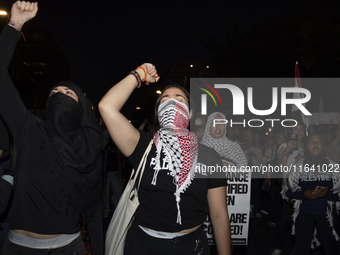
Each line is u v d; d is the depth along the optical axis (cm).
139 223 191
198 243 191
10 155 292
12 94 221
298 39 1583
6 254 209
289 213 411
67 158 209
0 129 252
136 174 190
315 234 380
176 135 197
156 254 183
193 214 190
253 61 1723
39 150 213
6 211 268
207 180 196
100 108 180
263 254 452
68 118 220
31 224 204
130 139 189
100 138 236
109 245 200
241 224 383
